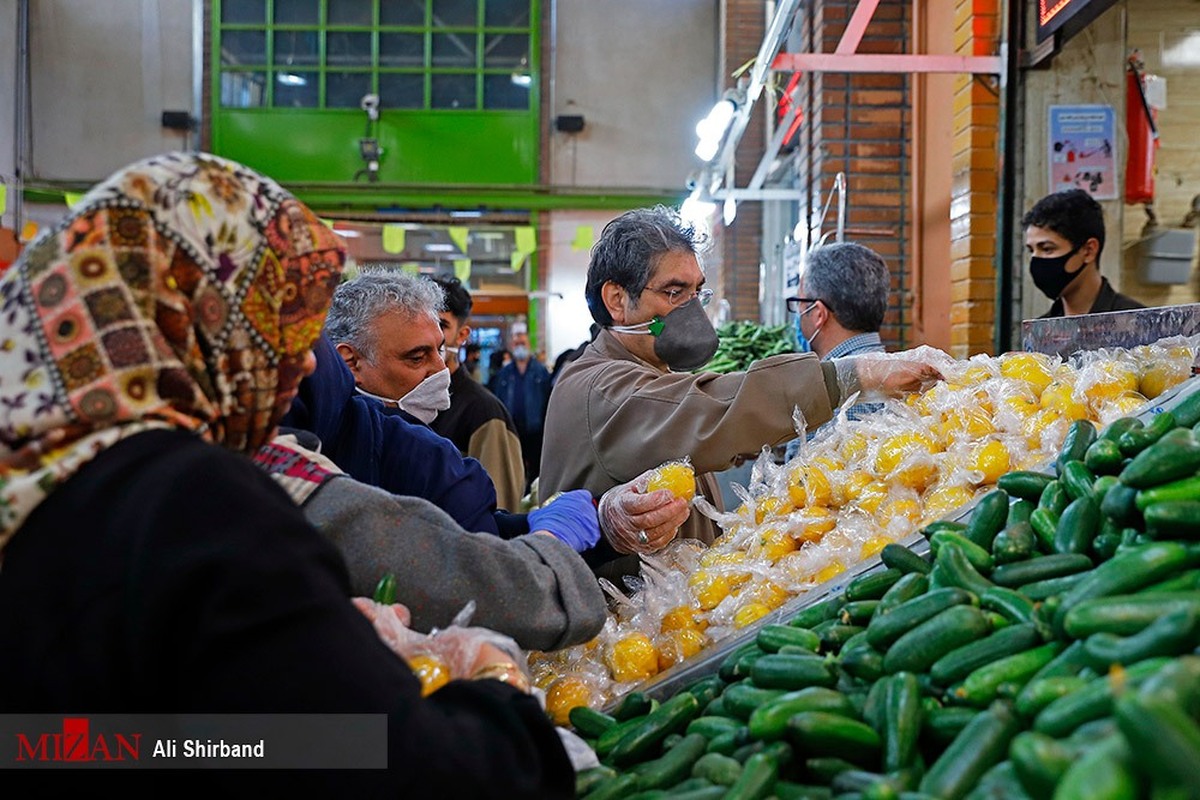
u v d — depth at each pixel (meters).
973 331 4.98
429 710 0.89
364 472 2.02
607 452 2.32
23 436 0.91
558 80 12.80
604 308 2.56
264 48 12.50
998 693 1.11
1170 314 2.12
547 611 1.47
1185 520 1.24
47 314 0.93
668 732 1.37
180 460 0.90
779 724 1.16
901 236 6.64
